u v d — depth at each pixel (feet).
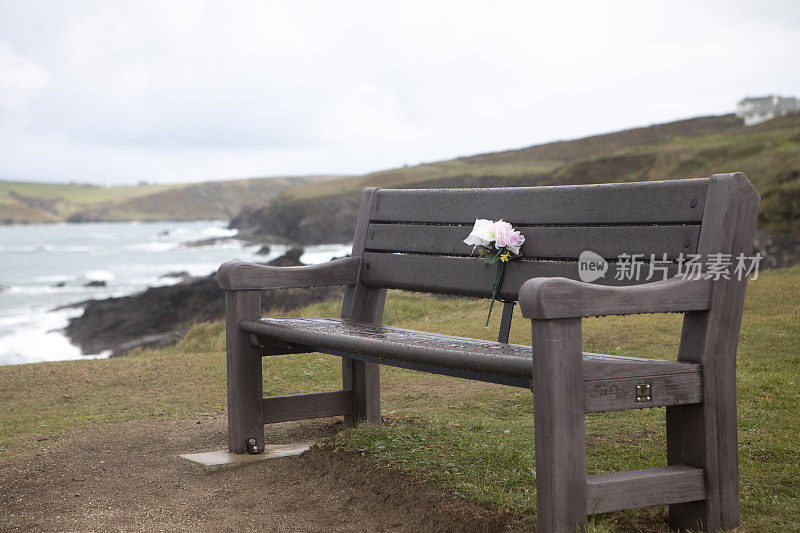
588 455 11.82
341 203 316.81
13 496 10.88
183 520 9.55
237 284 12.42
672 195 8.85
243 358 12.57
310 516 9.50
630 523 8.64
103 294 136.26
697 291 8.15
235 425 12.59
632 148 272.72
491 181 319.47
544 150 428.56
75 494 10.85
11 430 16.67
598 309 7.50
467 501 9.36
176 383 21.53
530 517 8.63
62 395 20.68
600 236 9.59
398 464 11.02
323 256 198.70
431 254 12.91
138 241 363.56
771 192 154.20
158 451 13.29
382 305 13.99
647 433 13.24
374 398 13.93
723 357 8.29
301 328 11.36
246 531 9.06
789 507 9.06
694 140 279.90
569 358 7.35
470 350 8.55
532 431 13.47
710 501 8.13
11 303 121.49
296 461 11.97
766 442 12.23
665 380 7.94
